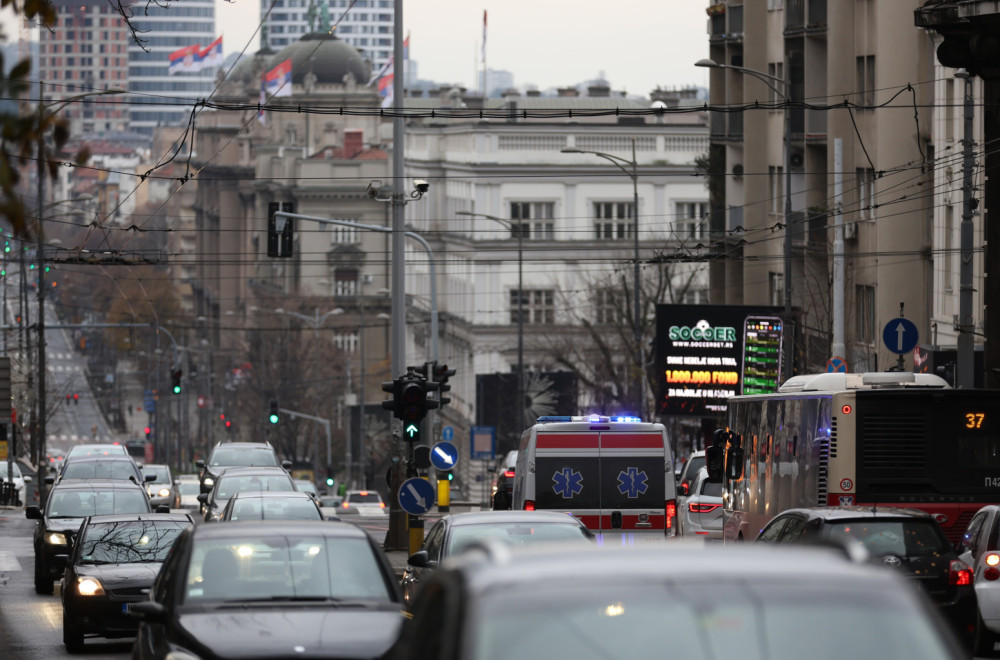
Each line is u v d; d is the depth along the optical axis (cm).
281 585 3697
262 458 13525
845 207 16250
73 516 8950
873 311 15800
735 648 1766
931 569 5225
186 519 6831
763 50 18850
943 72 14262
